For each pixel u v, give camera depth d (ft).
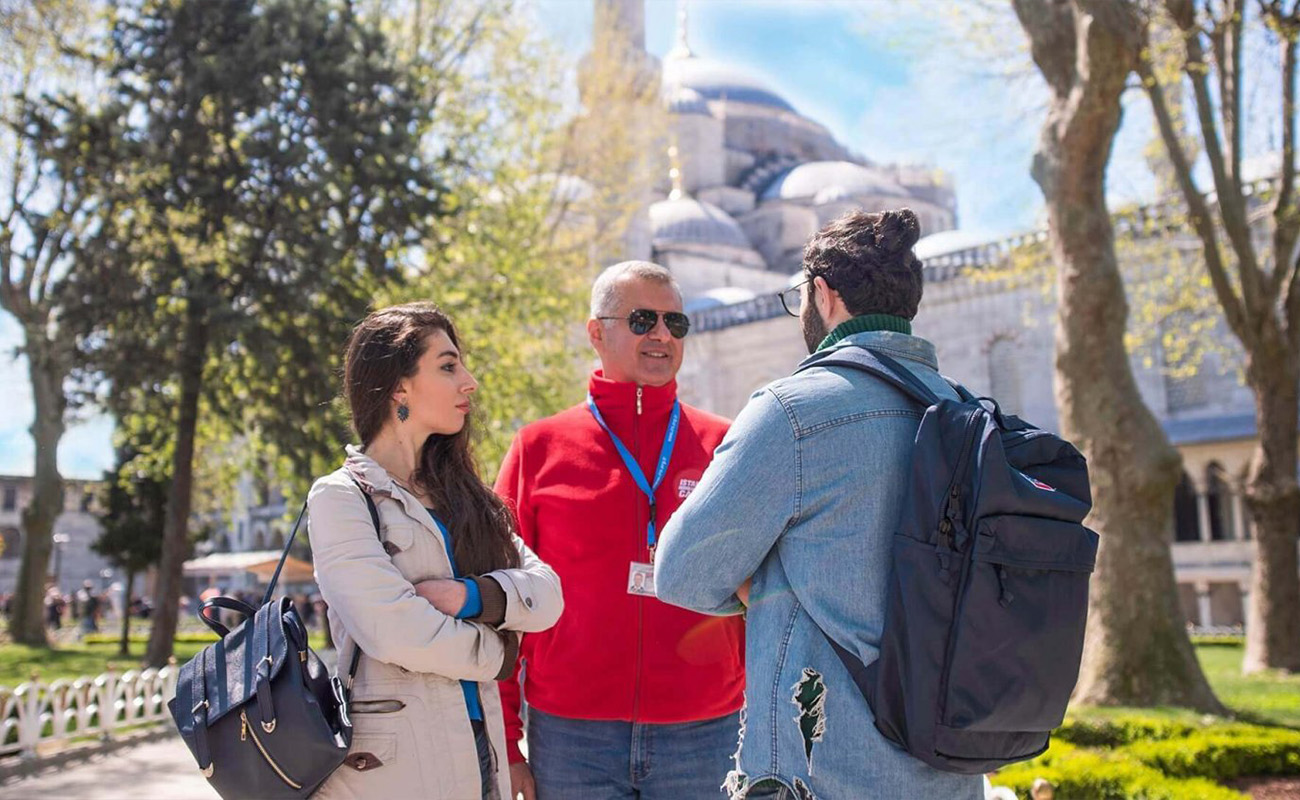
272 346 63.41
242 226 67.00
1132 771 25.23
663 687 12.44
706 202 240.12
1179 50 44.98
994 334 150.61
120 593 171.73
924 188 231.30
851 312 9.04
